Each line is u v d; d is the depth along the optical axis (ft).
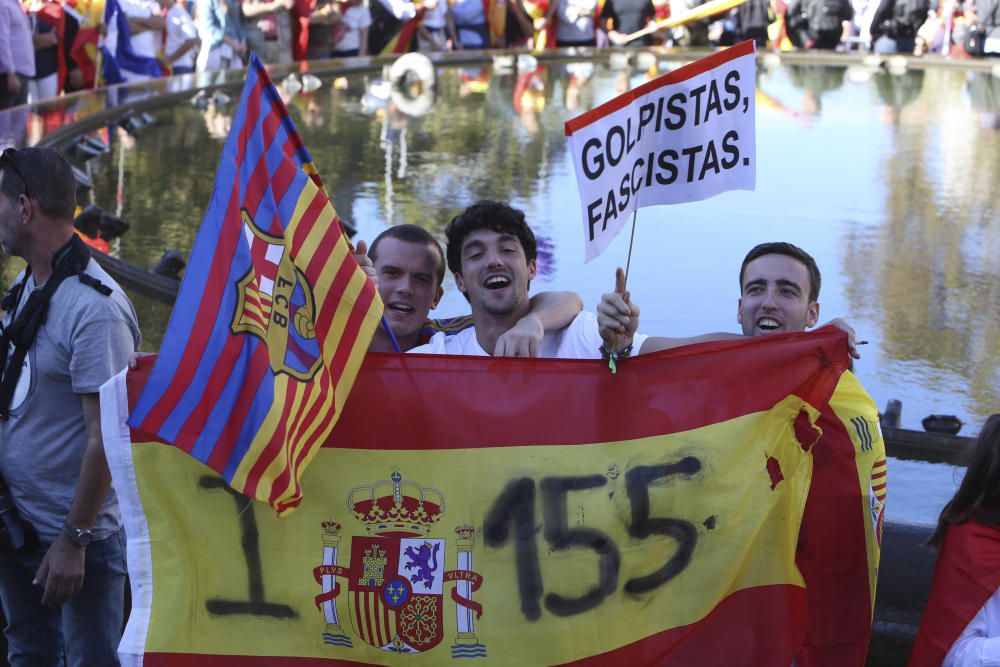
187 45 44.50
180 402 8.77
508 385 9.95
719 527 9.89
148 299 18.88
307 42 49.55
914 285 21.84
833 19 59.72
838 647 10.26
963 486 9.58
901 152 32.76
